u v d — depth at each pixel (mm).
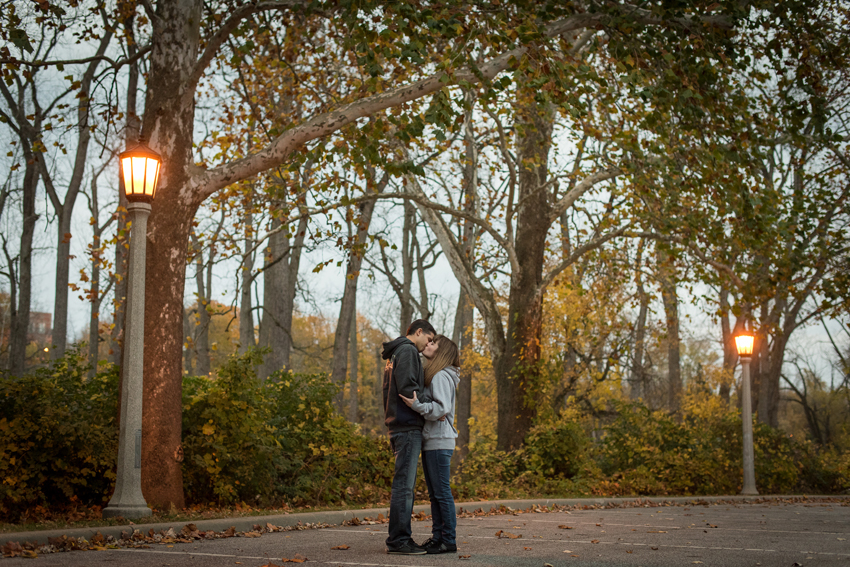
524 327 17000
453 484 13406
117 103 12312
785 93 12406
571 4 10359
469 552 5793
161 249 9438
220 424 9672
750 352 18156
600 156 13758
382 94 10453
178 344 9414
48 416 8242
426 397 5617
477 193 18219
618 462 18188
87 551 5801
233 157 15656
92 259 13500
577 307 24000
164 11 9883
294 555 5574
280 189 14148
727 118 11789
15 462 8047
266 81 15906
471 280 17703
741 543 6801
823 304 16078
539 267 17391
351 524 9000
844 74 14297
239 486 9938
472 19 9938
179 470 9141
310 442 11281
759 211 12281
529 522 9391
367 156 9875
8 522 7648
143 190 8234
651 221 15273
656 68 11586
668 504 14727
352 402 37844
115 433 8828
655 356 33781
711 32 11469
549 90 9914
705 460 17875
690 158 12547
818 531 8289
